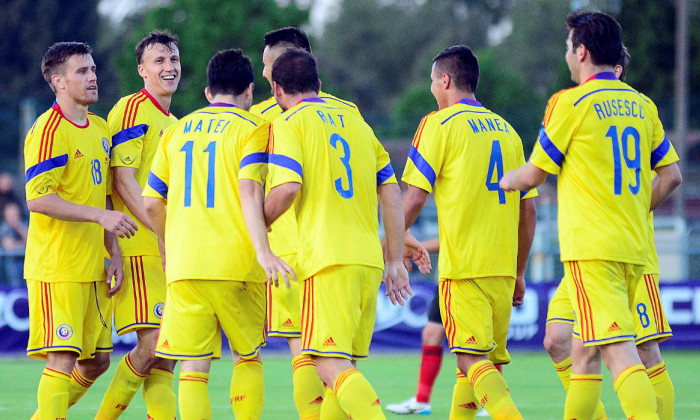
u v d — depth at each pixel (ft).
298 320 70.74
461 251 68.03
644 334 67.31
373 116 288.30
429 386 92.53
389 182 64.59
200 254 61.67
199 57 359.46
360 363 139.74
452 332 68.54
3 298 143.84
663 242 173.47
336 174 61.31
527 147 266.16
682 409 94.53
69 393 73.00
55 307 67.97
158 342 63.72
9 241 188.65
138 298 71.00
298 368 69.00
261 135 61.46
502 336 70.79
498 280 68.59
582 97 62.18
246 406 67.72
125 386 70.74
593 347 64.64
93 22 485.97
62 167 68.08
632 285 63.26
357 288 60.90
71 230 68.23
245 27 368.48
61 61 68.95
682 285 148.97
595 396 64.80
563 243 62.95
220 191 62.39
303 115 61.67
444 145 68.44
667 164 65.57
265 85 345.31
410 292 64.18
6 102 279.28
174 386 110.42
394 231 64.34
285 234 71.46
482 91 466.70
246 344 64.13
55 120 68.33
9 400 100.27
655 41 391.45
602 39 63.16
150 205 64.75
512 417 65.46
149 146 73.87
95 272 69.56
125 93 383.45
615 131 62.13
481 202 68.08
